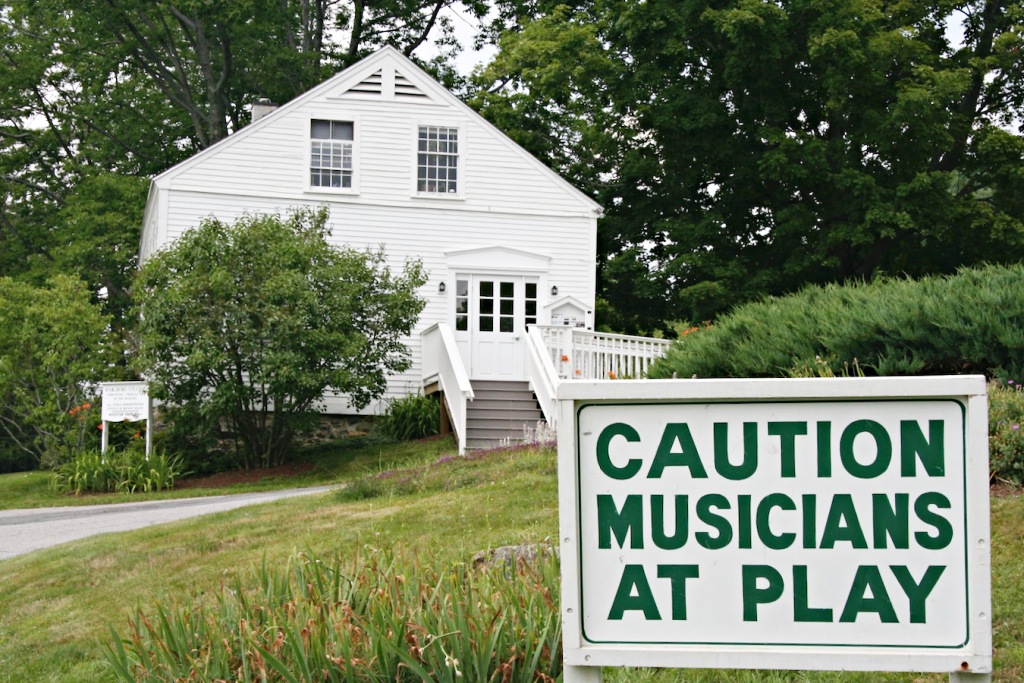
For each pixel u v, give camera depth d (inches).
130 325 1332.4
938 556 92.5
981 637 91.1
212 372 796.6
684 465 95.9
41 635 326.0
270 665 199.6
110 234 1300.4
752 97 1002.1
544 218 995.9
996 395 417.4
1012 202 1024.2
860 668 92.7
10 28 1472.7
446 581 237.6
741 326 575.2
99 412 895.7
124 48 1412.4
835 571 93.8
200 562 387.5
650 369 606.5
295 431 838.5
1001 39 994.7
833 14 941.8
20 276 1390.3
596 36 1084.5
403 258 973.8
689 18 983.0
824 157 957.8
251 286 779.4
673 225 1039.0
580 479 97.1
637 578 96.1
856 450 93.9
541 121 1213.1
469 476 521.7
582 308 985.5
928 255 1046.4
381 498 505.7
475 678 193.0
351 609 220.1
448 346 844.0
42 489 794.2
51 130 1514.5
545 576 229.6
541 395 791.1
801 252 997.8
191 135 1528.1
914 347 492.7
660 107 1001.5
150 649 227.1
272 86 1448.1
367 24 1493.6
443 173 987.9
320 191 960.9
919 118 944.3
